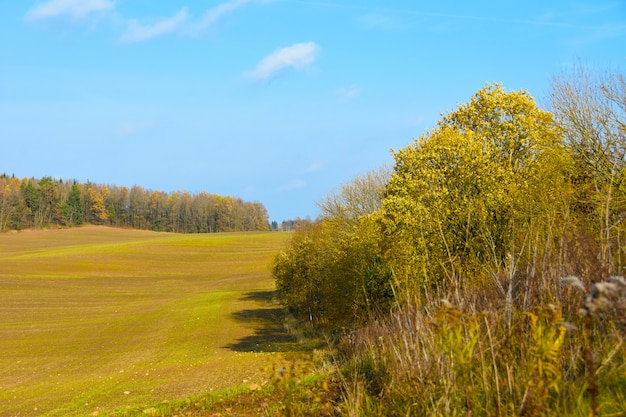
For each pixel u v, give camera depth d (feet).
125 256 363.56
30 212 509.35
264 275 312.50
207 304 201.16
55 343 132.05
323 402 23.38
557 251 17.89
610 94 52.54
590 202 34.35
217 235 477.77
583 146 52.37
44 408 61.21
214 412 32.22
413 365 17.84
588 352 11.82
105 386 72.28
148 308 199.31
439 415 14.83
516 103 84.84
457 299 17.26
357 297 78.18
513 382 14.35
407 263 58.75
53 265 323.98
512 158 77.71
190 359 97.40
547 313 12.79
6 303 212.23
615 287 10.39
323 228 141.49
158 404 40.63
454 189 71.41
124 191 579.07
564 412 12.68
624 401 12.21
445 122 93.15
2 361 108.58
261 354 85.71
